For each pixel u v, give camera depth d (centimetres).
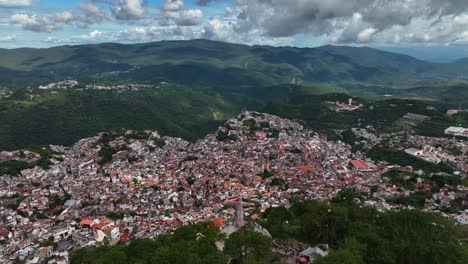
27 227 18850
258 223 13462
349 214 12638
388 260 9006
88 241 16425
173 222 18038
